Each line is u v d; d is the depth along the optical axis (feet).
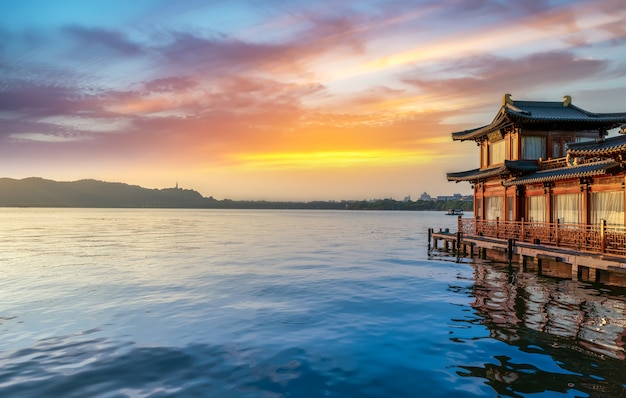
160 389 38.04
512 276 94.02
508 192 126.62
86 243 204.74
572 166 100.78
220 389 38.01
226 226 417.08
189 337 53.21
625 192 84.69
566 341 49.70
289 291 82.94
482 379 39.27
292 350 48.06
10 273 108.58
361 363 43.86
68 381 39.91
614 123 121.29
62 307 70.08
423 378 39.78
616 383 37.93
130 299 76.02
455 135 155.53
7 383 39.50
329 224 492.54
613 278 78.33
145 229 344.49
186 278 99.55
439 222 581.94
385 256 148.25
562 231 97.66
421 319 60.64
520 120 119.44
